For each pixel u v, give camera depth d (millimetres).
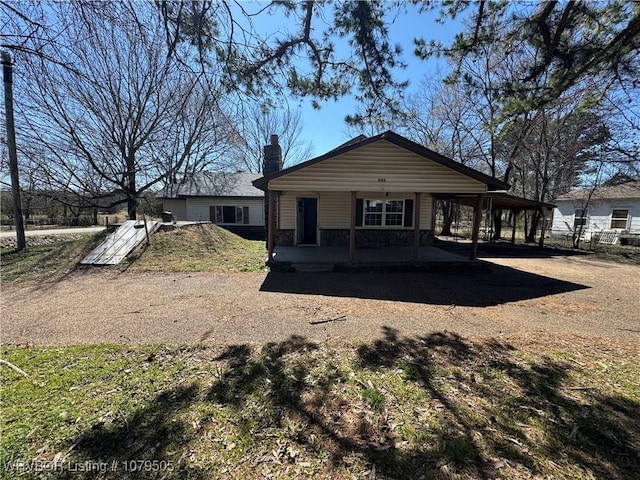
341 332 4199
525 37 4562
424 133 20922
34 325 4398
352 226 8562
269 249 8828
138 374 3020
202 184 20578
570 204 19766
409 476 1854
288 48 3961
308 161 8094
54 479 1810
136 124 13367
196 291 6363
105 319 4668
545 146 15391
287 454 2029
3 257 9258
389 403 2580
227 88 3857
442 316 4938
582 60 4293
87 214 26422
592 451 2062
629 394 2740
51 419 2326
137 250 9766
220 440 2143
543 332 4277
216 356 3438
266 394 2697
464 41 4652
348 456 2012
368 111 4879
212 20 3311
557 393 2750
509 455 2018
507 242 17703
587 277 8195
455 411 2477
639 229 16453
